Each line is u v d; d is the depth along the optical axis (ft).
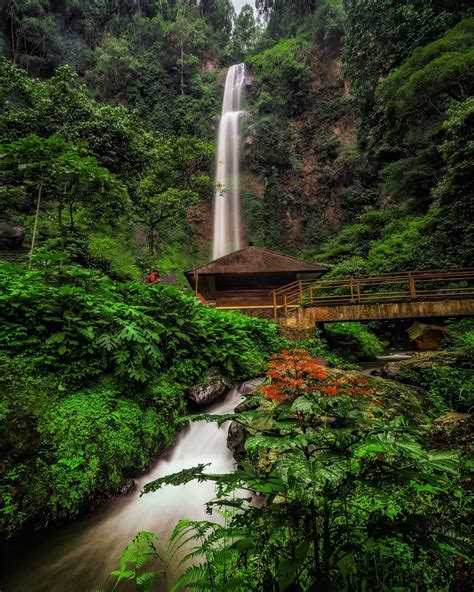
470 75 49.78
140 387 16.40
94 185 24.61
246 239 116.47
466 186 46.75
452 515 6.63
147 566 8.95
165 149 60.23
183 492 12.76
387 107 62.28
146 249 89.35
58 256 17.61
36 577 8.99
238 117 134.92
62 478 11.47
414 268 54.19
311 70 128.57
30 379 13.11
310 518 5.41
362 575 5.19
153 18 148.66
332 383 6.69
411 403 14.03
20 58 106.63
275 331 32.53
